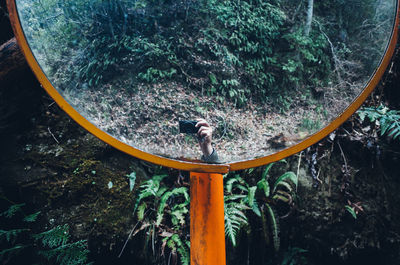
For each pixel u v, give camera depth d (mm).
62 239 2205
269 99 1124
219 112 1089
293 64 1135
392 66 3277
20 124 2404
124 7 1060
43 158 2398
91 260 2467
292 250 2979
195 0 1132
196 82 1099
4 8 2463
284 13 1141
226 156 1074
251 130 1099
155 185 2639
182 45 1094
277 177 2961
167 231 2674
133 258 2613
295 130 1102
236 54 1131
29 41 918
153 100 1042
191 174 1127
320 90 1116
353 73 1104
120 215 2523
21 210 2225
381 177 3131
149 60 1073
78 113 961
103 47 1023
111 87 1013
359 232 2986
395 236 3041
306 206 2949
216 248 1098
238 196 2730
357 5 1093
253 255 2979
